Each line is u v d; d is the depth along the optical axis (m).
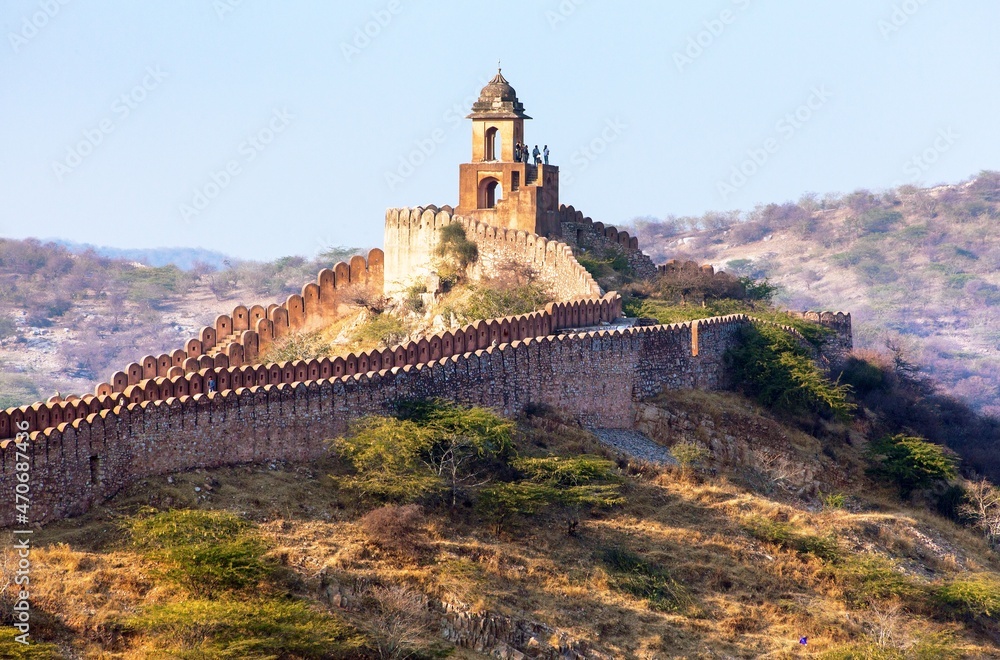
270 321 81.81
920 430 83.19
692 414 70.31
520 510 56.50
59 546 49.00
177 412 53.91
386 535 53.09
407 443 56.56
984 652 57.16
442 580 51.56
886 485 72.31
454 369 62.28
